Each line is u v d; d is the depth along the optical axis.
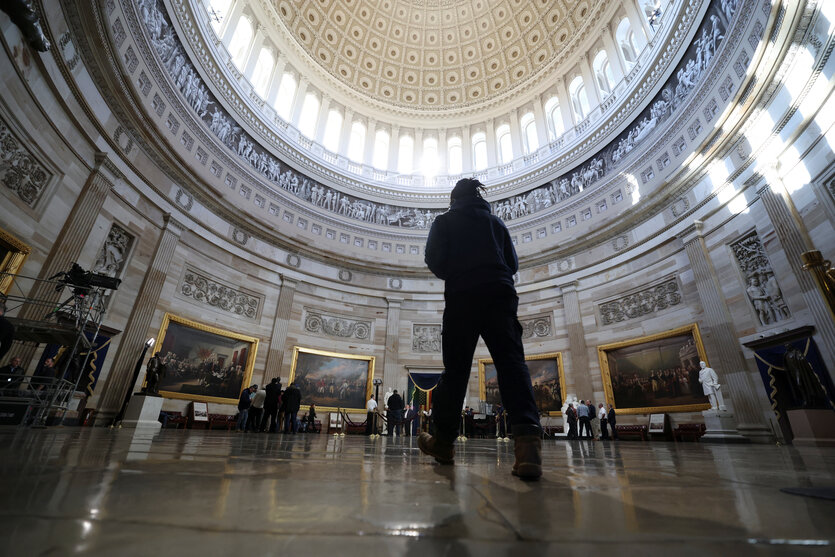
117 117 12.62
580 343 18.61
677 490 1.54
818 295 10.42
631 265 17.55
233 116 19.61
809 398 10.21
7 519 0.78
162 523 0.82
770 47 11.82
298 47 24.91
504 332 2.21
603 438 15.50
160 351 14.09
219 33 20.20
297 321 20.08
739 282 13.04
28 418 6.69
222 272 17.41
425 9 28.67
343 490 1.39
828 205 10.27
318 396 19.50
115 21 12.55
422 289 23.22
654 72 18.17
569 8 24.77
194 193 16.36
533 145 25.92
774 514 1.08
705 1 15.71
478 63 29.34
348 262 22.14
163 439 4.83
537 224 22.30
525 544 0.77
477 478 1.90
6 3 8.05
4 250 8.96
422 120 28.61
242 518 0.91
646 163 17.78
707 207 14.41
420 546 0.75
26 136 9.32
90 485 1.21
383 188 25.11
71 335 7.95
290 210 21.53
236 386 17.00
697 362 14.12
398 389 21.12
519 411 2.05
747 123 12.70
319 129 25.36
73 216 10.84
